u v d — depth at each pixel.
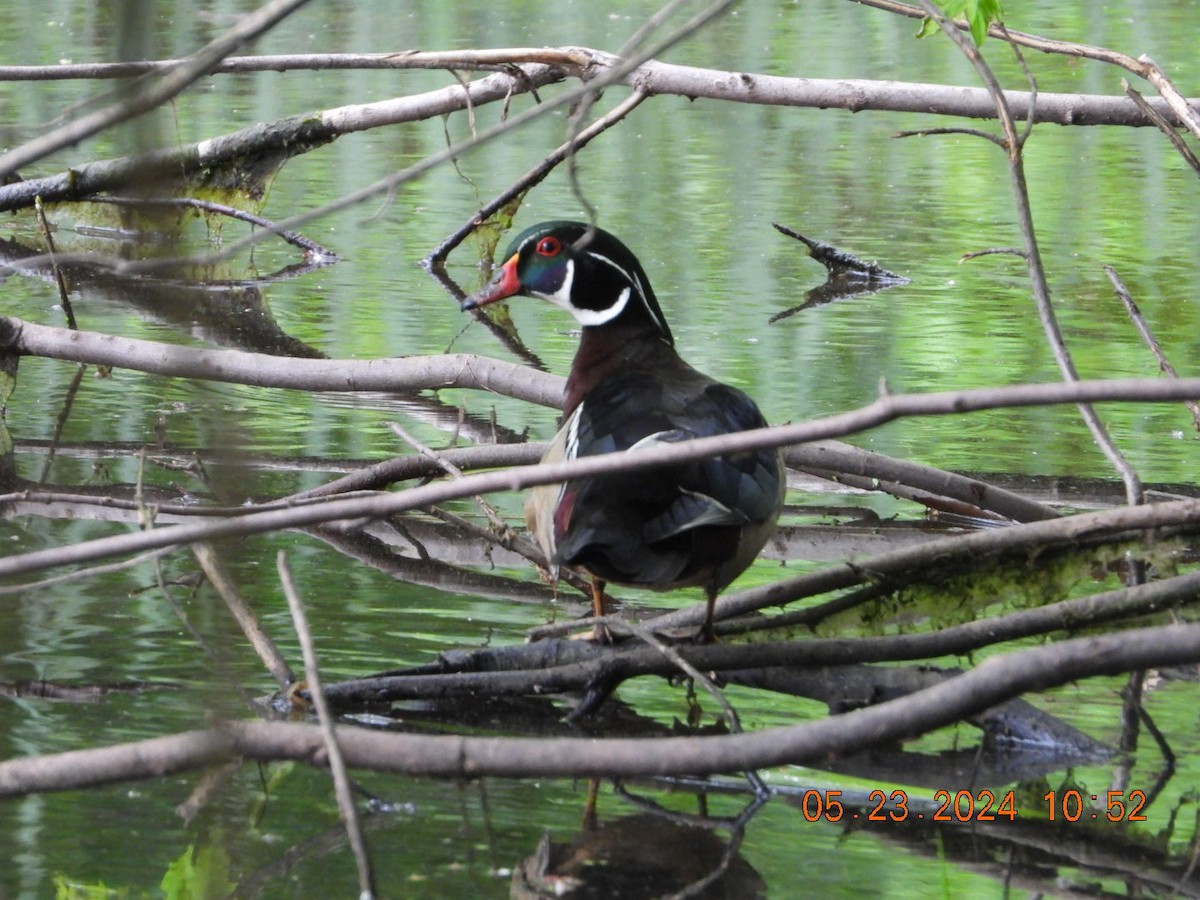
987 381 13.88
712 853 6.77
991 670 6.56
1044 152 23.72
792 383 13.86
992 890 6.49
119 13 5.23
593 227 7.66
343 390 13.03
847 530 11.31
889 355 14.78
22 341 13.39
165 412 13.56
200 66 6.71
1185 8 29.39
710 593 8.42
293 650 8.90
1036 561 9.35
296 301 17.03
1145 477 11.95
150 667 8.55
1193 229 19.55
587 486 7.74
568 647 8.60
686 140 24.28
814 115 26.11
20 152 9.39
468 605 9.76
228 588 8.90
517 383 12.74
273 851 6.67
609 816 7.11
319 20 28.89
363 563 10.51
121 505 9.83
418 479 11.86
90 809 7.08
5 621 9.15
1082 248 18.80
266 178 19.08
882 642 8.35
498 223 18.53
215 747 6.46
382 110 18.50
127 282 17.83
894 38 28.16
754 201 20.84
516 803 7.24
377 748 6.54
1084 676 6.62
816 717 8.22
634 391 8.48
